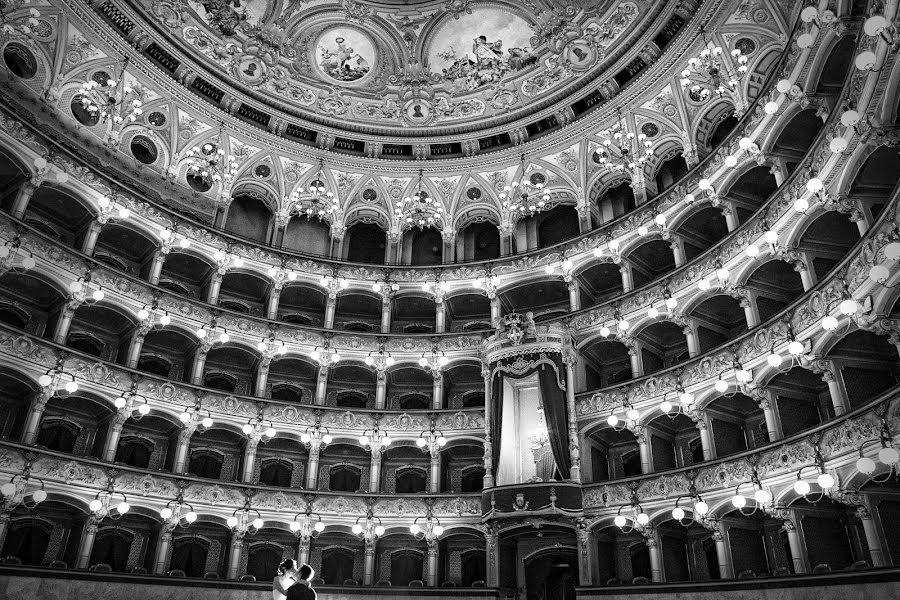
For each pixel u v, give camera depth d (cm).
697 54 2877
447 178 3675
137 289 2886
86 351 2917
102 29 2928
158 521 2650
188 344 3131
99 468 2523
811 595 1947
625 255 3083
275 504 2878
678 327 2934
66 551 2538
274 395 3375
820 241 2275
